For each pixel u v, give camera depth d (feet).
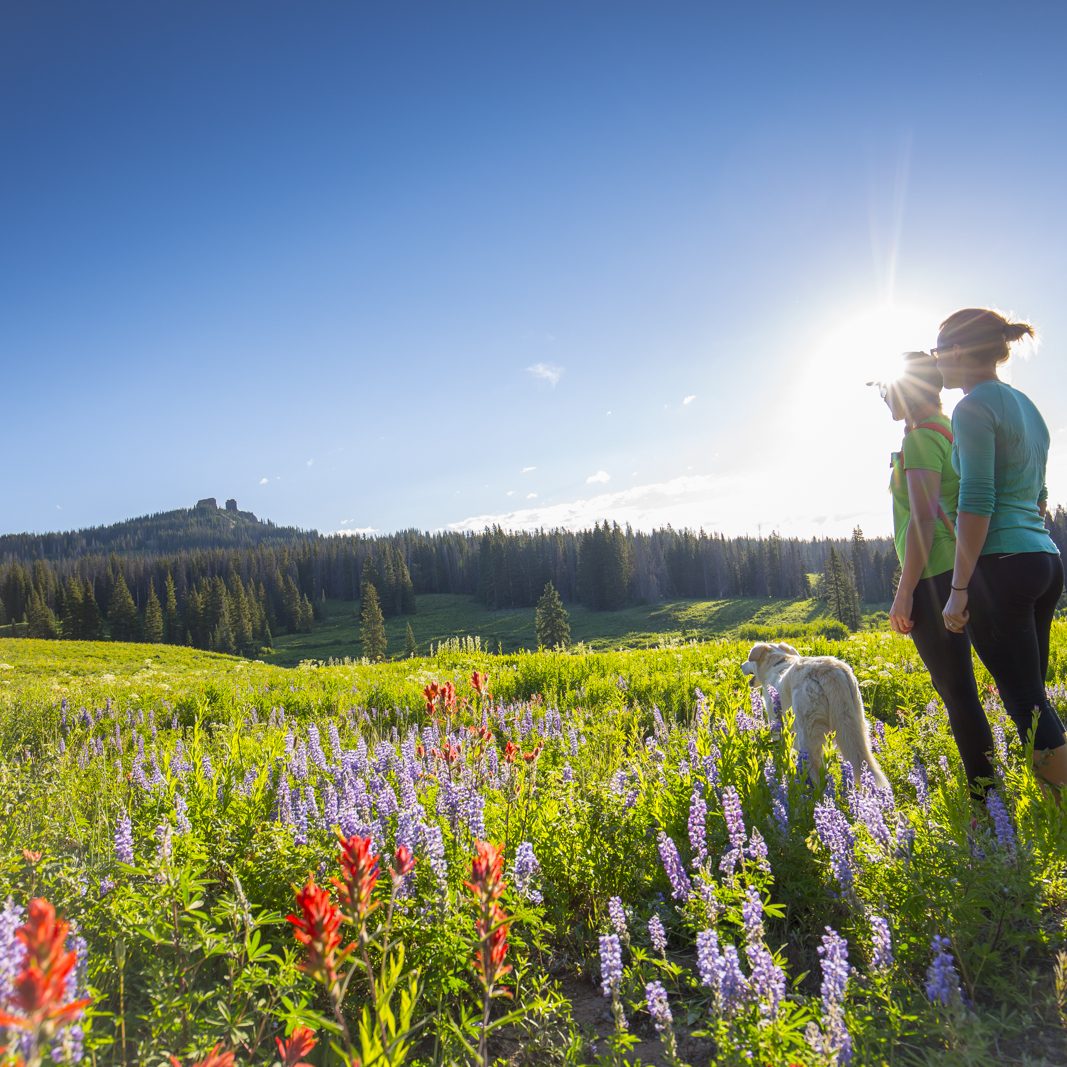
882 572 515.50
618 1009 7.23
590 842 12.25
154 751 21.76
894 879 9.68
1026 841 10.28
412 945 9.20
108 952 8.85
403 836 10.67
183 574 612.70
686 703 32.65
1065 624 46.57
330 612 590.55
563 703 36.17
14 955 5.20
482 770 15.79
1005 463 12.79
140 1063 6.76
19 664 102.37
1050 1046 7.41
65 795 17.51
